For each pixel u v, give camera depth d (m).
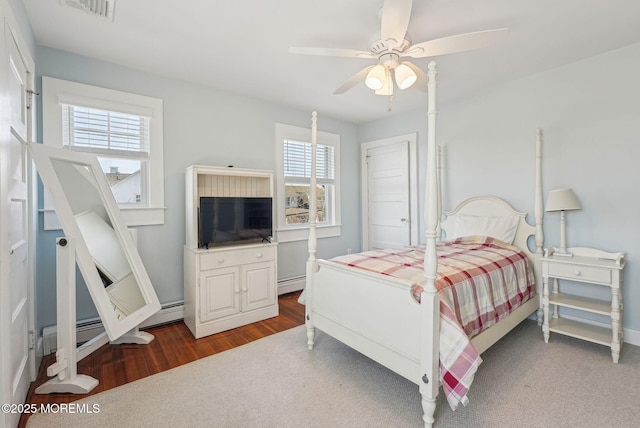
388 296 1.79
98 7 1.90
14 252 1.58
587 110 2.65
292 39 2.29
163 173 2.93
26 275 1.87
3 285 1.33
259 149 3.60
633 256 2.45
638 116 2.41
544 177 2.90
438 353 1.57
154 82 2.88
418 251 2.74
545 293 2.54
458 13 1.97
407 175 4.09
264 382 1.98
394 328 1.75
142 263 2.65
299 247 4.04
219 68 2.77
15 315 1.59
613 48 2.47
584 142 2.67
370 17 2.01
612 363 2.18
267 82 3.09
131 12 1.96
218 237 2.90
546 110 2.88
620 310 2.34
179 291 3.05
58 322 1.88
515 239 3.05
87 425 1.59
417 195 4.00
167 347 2.48
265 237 3.24
